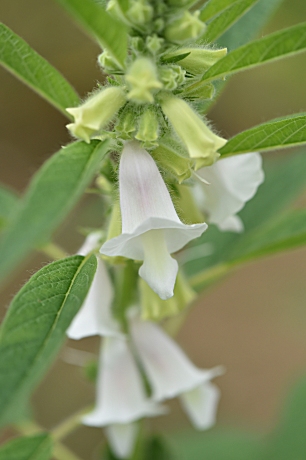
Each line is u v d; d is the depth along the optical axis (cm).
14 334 27
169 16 28
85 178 25
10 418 38
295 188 38
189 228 28
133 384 35
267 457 45
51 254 35
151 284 28
